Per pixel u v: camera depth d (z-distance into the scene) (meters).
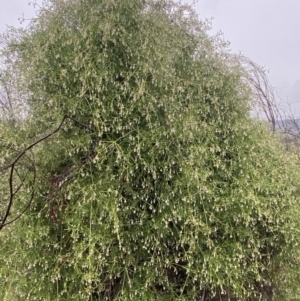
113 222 1.41
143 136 1.47
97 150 1.42
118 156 1.35
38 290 1.42
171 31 1.66
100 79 1.41
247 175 1.60
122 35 1.50
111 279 1.47
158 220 1.45
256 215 1.64
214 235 1.58
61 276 1.45
